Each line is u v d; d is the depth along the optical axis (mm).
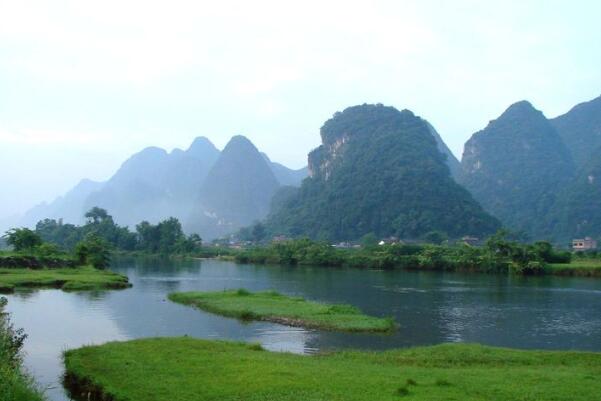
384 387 19578
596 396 18766
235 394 19188
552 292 72562
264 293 59562
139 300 56188
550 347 35750
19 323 40094
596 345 36531
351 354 28188
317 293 68875
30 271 79812
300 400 18016
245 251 166500
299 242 150000
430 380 20953
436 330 41781
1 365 18422
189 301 54375
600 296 67625
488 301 61500
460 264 119125
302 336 37375
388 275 106062
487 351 29000
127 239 190250
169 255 180000
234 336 36906
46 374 25219
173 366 23469
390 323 42312
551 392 19172
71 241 185375
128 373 22531
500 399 18250
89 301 54188
